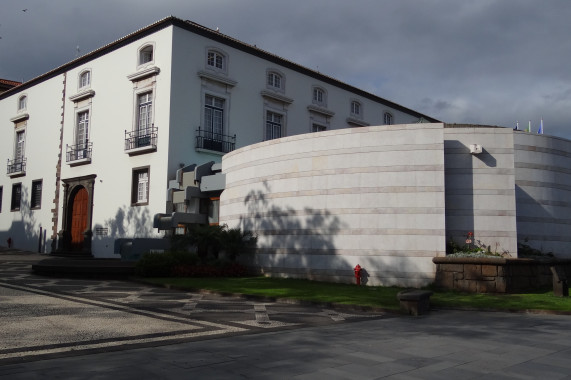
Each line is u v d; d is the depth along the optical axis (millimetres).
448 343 7902
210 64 27156
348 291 14484
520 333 8922
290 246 17875
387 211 16141
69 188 30609
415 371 6109
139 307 11102
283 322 9750
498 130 16500
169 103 24953
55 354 6609
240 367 6105
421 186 15922
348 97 35844
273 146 18844
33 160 34062
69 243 30234
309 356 6785
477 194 16266
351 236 16547
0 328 8250
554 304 12445
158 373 5742
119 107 27859
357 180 16672
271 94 29688
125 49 27891
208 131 26641
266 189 18891
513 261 14797
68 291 13617
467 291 14719
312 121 32688
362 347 7465
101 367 5977
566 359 6871
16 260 25234
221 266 18891
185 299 12906
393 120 40156
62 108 32031
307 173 17703
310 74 32750
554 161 18078
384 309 11492
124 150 27062
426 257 15586
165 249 21859
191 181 23375
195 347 7234
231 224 20500
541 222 17516
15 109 36469
